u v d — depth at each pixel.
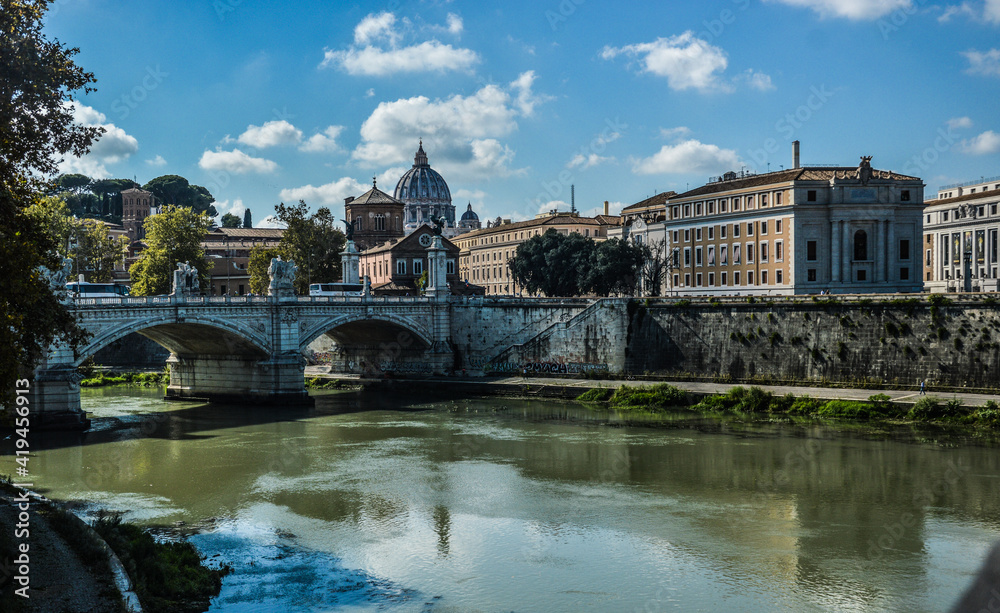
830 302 84.69
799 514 46.41
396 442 69.38
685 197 129.38
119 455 64.44
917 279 112.50
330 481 55.78
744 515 46.56
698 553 40.62
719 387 87.88
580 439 68.75
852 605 34.25
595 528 44.84
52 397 74.56
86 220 153.62
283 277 94.06
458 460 62.03
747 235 118.75
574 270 145.00
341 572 38.38
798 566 38.62
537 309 106.88
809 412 76.25
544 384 95.81
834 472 55.06
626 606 34.44
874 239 111.19
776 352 88.25
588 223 184.75
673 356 96.00
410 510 48.72
